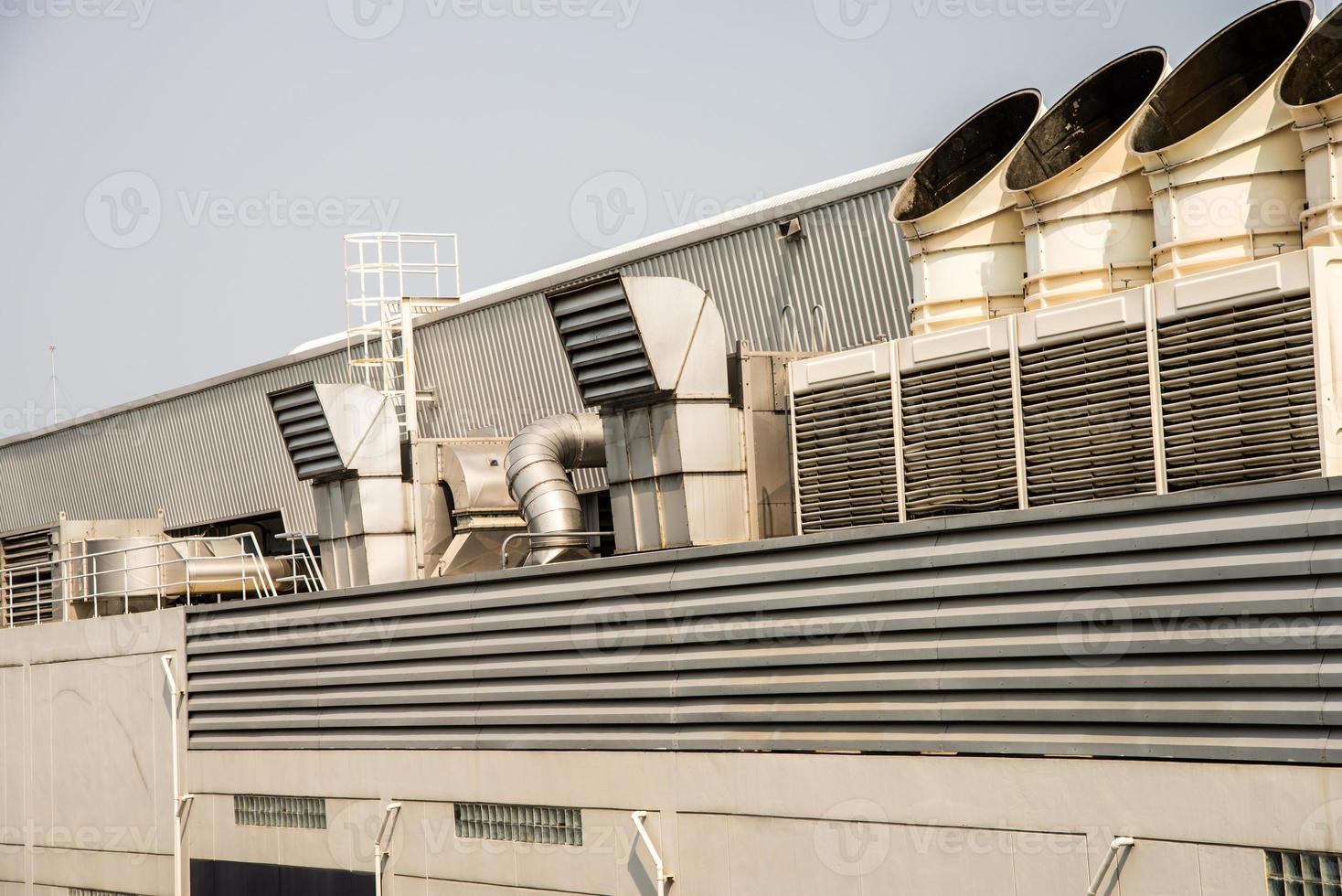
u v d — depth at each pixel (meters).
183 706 23.23
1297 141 14.60
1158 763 12.22
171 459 40.28
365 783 20.08
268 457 36.88
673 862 16.08
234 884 22.14
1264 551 11.77
